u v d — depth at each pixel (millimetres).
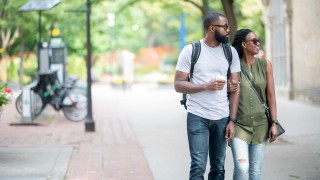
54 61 28984
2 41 38469
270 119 7820
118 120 22281
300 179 10398
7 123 19984
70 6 33344
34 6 24516
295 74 30375
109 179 10656
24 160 12297
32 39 38406
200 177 7598
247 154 7676
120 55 60969
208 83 7320
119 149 14438
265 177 10594
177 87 7578
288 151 13602
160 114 24859
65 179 10641
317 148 14016
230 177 10672
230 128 7582
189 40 53312
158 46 84625
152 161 12648
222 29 7477
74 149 14391
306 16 28344
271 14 33844
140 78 65438
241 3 36312
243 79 7734
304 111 24250
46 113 23344
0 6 33219
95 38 47938
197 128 7586
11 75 44625
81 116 20844
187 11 27438
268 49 34562
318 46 26844
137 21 52281
